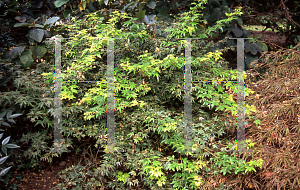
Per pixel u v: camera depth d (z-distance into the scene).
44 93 2.22
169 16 3.09
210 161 2.04
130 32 2.37
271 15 3.89
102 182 2.11
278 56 2.66
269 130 2.00
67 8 3.31
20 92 2.28
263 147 1.98
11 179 2.27
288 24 3.92
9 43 2.89
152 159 2.04
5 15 2.88
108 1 2.99
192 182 1.95
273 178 1.79
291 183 1.75
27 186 2.22
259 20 4.03
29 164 2.39
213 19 2.96
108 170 2.11
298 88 2.20
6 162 2.23
